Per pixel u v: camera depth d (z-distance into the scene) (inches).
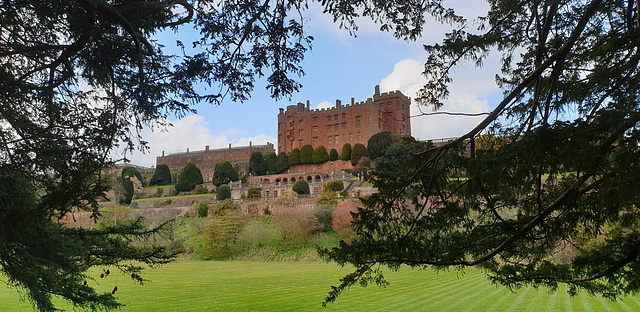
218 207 1934.1
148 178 3304.6
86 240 249.1
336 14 190.1
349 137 2815.0
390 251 187.9
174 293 775.7
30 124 202.7
